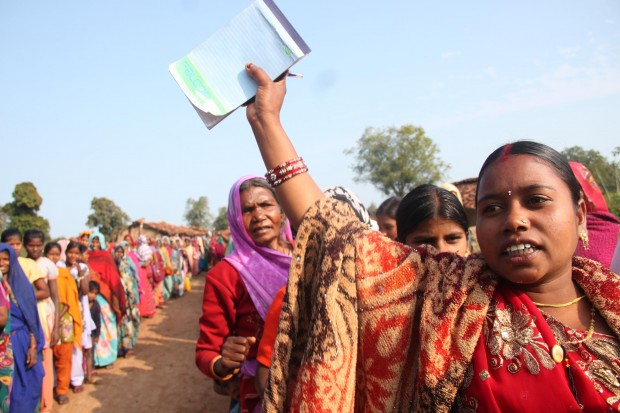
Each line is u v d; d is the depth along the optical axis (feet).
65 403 24.27
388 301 3.92
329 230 4.25
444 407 3.51
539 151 3.80
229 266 8.92
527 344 3.47
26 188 110.22
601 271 3.69
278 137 4.51
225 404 24.99
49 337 21.57
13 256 18.33
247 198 9.00
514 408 3.32
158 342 37.86
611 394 3.28
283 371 4.15
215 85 4.56
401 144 163.32
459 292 3.69
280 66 4.53
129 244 46.91
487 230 3.72
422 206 8.29
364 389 4.03
